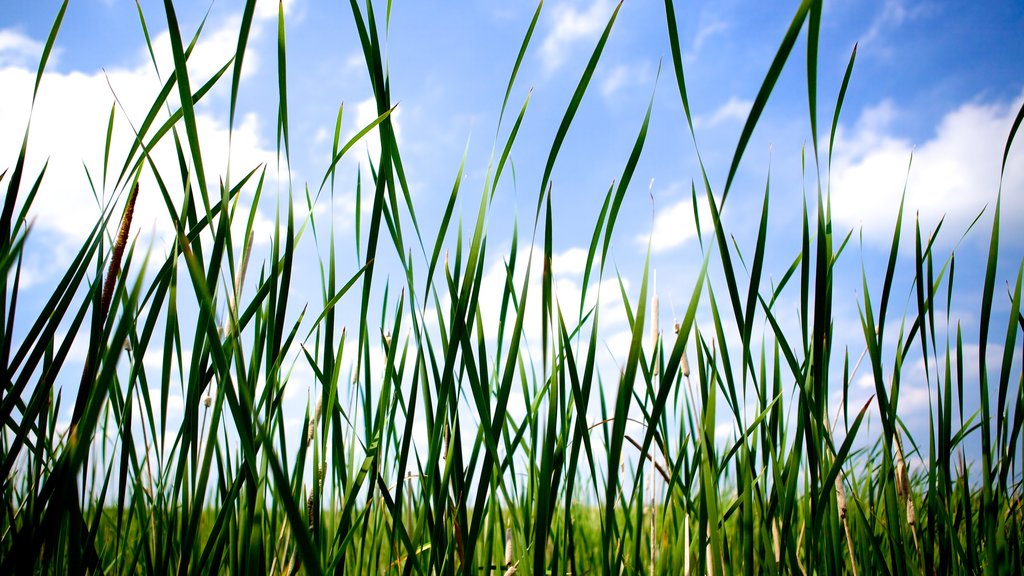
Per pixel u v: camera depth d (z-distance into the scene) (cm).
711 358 158
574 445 142
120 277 133
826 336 149
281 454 144
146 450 150
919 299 149
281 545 158
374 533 164
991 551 150
